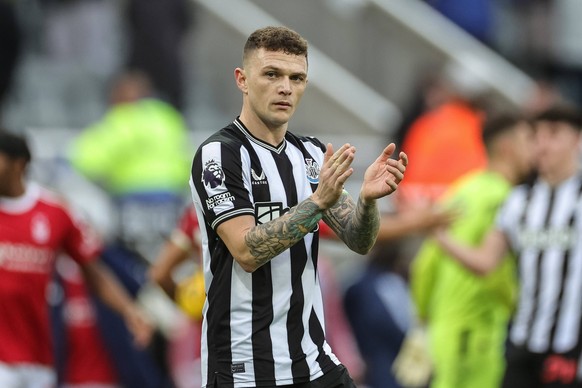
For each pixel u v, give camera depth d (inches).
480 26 2071.9
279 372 754.2
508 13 2166.6
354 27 1939.0
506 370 1130.7
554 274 1109.7
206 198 746.2
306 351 762.2
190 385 1343.5
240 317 756.6
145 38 1770.4
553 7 2199.8
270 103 743.7
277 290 756.0
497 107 1952.5
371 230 758.5
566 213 1112.2
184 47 1827.0
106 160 1552.7
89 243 1189.7
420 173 1605.6
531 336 1115.3
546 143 1120.2
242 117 765.3
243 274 754.2
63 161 1612.9
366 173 743.1
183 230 1140.5
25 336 1144.2
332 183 717.9
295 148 777.6
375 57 1941.4
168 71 1775.3
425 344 1344.7
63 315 1284.4
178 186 1573.6
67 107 1806.1
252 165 754.8
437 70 1923.0
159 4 1771.7
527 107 1913.1
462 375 1194.0
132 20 1775.3
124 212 1542.8
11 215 1140.5
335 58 1934.1
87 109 1812.3
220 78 1854.1
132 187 1545.3
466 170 1594.5
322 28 1930.4
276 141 765.9
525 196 1135.6
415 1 2034.9
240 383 756.0
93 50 1846.7
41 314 1152.8
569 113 1120.8
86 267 1196.5
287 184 761.6
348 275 1604.3
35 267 1146.7
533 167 1195.9
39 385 1159.0
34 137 1657.2
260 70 743.1
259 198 753.6
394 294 1455.5
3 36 1695.4
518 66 2164.1
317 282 775.7
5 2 1695.4
